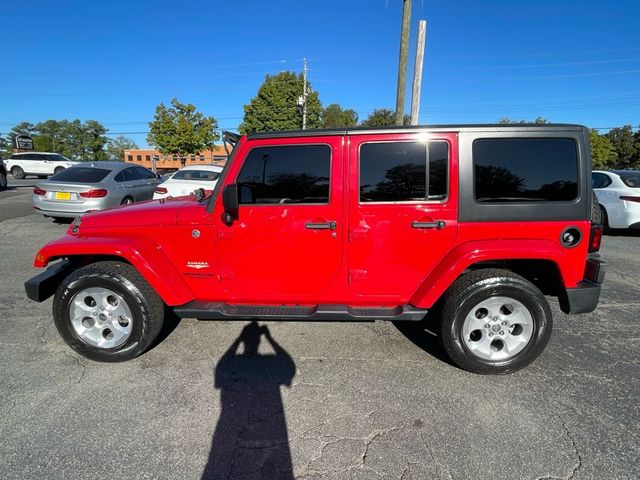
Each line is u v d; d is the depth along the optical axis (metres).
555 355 3.14
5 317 3.80
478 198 2.79
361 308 3.00
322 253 2.90
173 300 2.90
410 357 3.10
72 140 82.25
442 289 2.77
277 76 37.06
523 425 2.30
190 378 2.80
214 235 2.94
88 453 2.08
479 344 2.84
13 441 2.15
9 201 12.38
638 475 1.94
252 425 2.31
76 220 3.22
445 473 1.95
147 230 3.01
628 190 7.88
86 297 2.98
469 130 2.78
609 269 5.70
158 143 33.97
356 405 2.50
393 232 2.84
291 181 2.88
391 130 2.80
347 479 1.92
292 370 2.91
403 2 8.70
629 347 3.28
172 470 1.97
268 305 3.08
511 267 3.02
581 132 2.73
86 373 2.85
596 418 2.37
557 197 2.76
